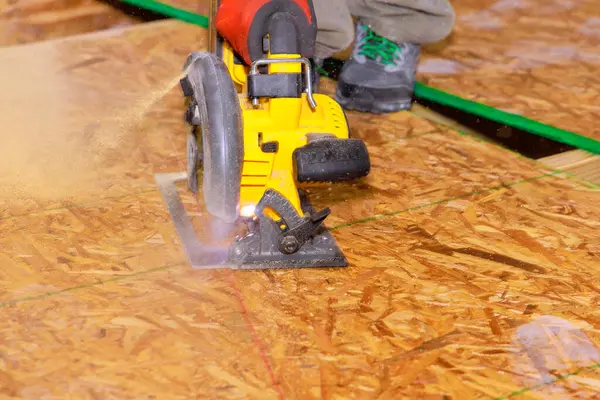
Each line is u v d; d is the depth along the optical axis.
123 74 2.40
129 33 2.59
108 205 1.96
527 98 2.38
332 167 1.71
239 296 1.78
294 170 1.73
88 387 1.63
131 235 1.89
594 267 1.87
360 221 1.96
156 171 2.06
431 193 2.04
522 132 2.25
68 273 1.80
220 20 1.83
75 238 1.88
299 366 1.67
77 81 2.36
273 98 1.77
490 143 2.21
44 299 1.75
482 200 2.02
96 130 2.18
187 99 2.04
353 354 1.69
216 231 1.91
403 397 1.64
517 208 2.00
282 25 1.76
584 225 1.96
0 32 2.58
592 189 2.07
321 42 2.03
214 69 1.73
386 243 1.90
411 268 1.85
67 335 1.70
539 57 2.58
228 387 1.64
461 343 1.72
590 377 1.67
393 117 2.29
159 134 2.18
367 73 2.28
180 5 2.73
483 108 2.30
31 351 1.67
